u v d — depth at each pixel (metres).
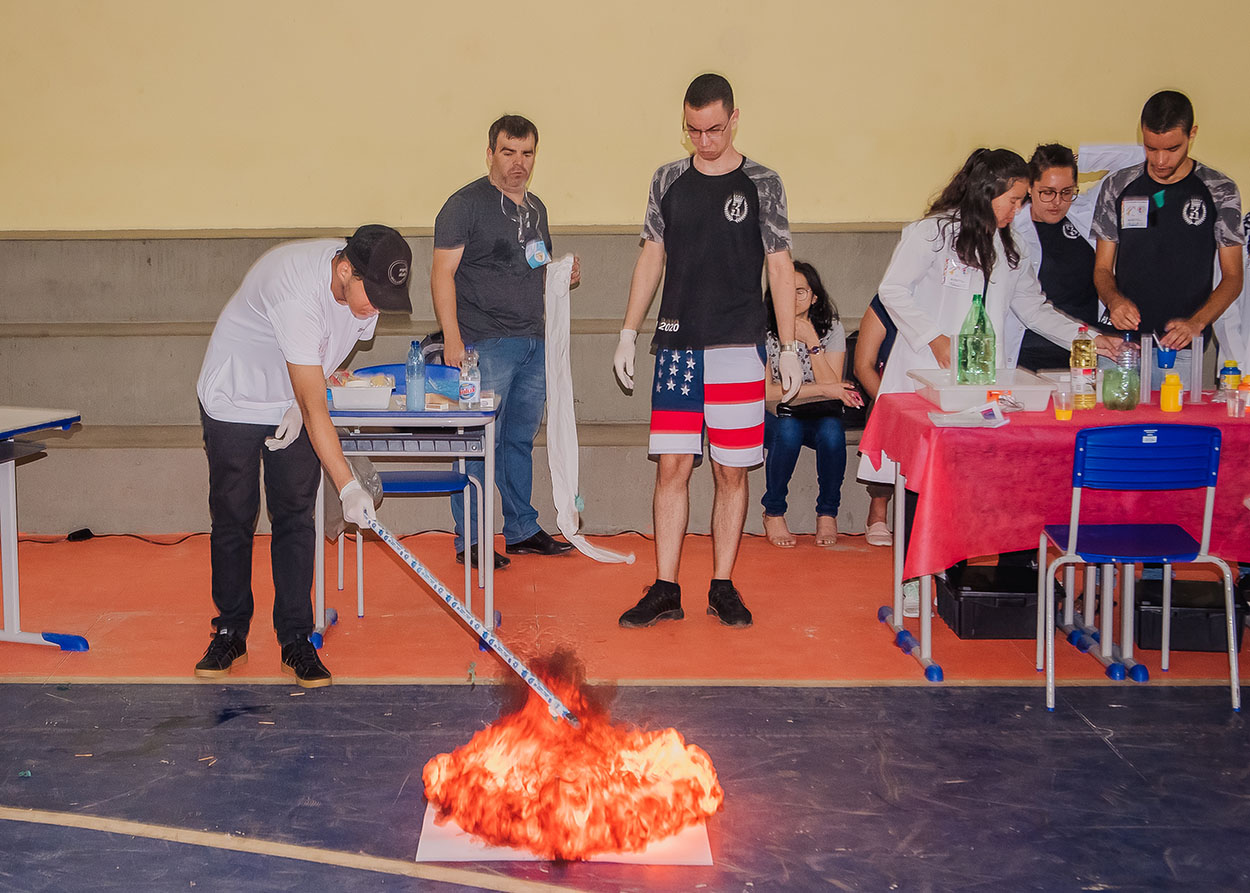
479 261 5.09
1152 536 3.76
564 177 6.42
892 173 6.44
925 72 6.36
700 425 4.38
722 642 4.23
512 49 6.29
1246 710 3.60
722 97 4.02
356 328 3.55
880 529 5.63
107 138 6.38
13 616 4.18
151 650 4.11
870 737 3.39
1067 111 6.40
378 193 6.42
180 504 5.72
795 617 4.53
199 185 6.42
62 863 2.68
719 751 3.29
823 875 2.65
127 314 6.25
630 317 4.46
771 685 3.80
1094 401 4.10
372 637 4.26
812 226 6.29
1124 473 3.58
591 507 5.79
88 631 4.31
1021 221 4.93
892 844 2.78
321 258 3.43
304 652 3.82
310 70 6.30
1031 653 4.12
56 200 6.44
